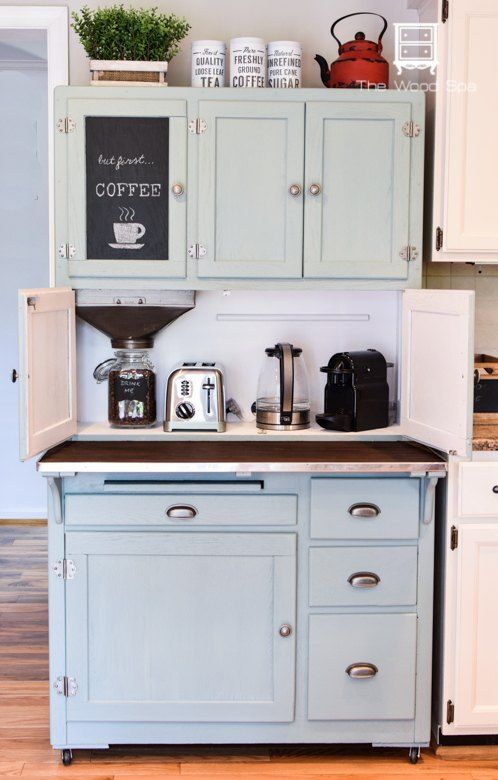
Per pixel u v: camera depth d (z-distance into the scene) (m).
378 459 2.79
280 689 2.89
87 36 3.00
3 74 5.38
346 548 2.86
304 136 2.97
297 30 3.24
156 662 2.88
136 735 2.90
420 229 3.00
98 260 3.00
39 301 2.68
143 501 2.83
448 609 2.89
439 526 2.96
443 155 2.96
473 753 2.98
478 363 3.21
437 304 2.77
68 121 2.95
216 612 2.87
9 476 5.68
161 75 2.98
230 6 3.23
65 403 2.96
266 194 2.98
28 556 5.05
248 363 3.31
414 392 2.96
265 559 2.86
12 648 3.82
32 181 5.47
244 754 2.99
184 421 3.09
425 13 3.11
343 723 2.92
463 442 2.63
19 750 2.99
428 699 2.91
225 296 3.29
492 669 2.91
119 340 3.14
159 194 2.98
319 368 3.30
